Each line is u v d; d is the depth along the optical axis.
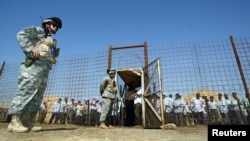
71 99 8.42
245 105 6.84
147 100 6.90
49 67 3.65
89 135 2.99
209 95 7.57
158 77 6.39
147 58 8.09
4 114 8.10
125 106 8.23
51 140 2.47
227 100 7.17
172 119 7.73
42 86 3.52
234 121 6.89
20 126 3.15
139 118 7.47
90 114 8.05
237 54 7.38
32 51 3.31
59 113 8.39
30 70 3.30
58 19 3.71
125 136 3.04
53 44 3.69
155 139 2.83
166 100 8.05
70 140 2.50
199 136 3.30
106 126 5.11
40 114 8.45
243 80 7.02
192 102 7.69
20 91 3.24
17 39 3.29
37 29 3.46
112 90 5.45
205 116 7.39
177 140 2.78
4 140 2.42
